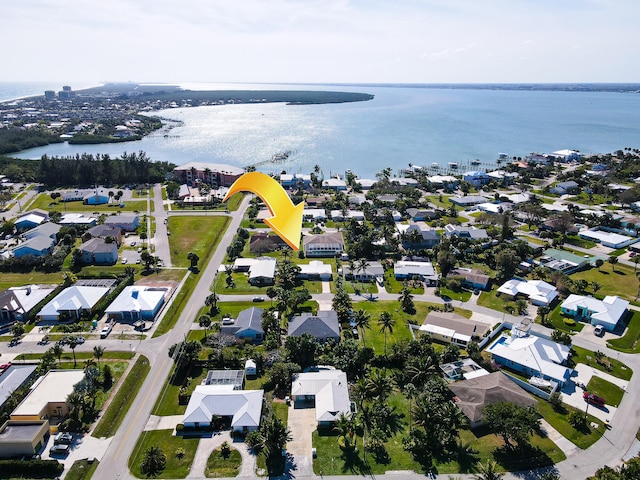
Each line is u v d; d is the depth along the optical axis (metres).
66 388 99.06
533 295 144.50
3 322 130.88
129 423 93.38
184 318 133.75
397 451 86.38
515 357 111.75
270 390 103.56
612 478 74.44
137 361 112.81
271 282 157.50
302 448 86.94
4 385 100.94
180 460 84.00
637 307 140.88
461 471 81.44
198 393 98.12
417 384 103.00
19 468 80.75
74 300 134.25
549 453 85.38
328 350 116.12
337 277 162.38
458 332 121.88
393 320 128.12
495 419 85.50
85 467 82.19
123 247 187.12
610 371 110.31
